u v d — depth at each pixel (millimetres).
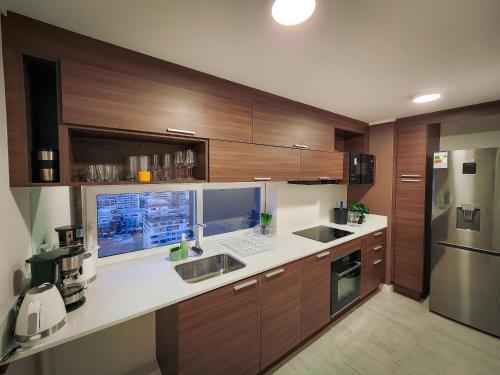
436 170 2309
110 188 1551
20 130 999
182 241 1704
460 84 1697
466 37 1126
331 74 1534
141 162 1448
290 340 1751
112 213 1590
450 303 2264
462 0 880
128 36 1129
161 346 1549
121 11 952
